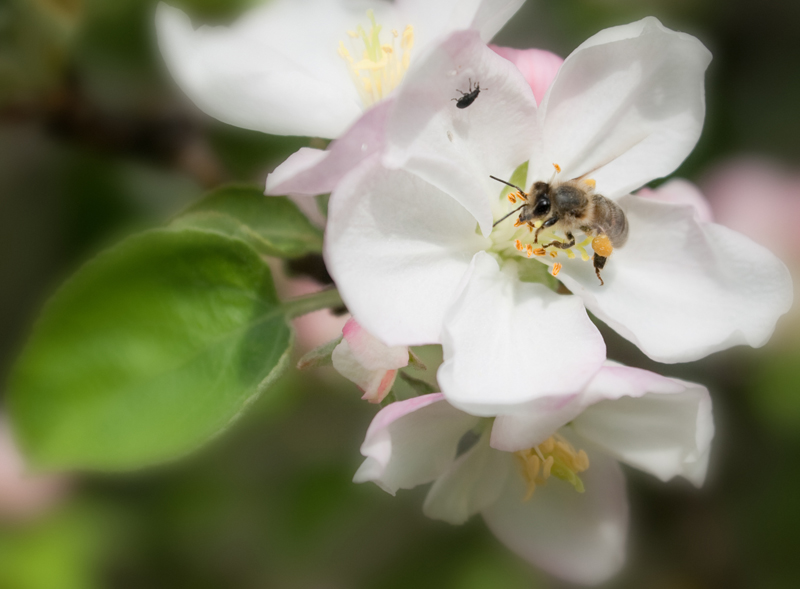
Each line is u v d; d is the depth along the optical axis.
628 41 0.24
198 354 0.23
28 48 0.26
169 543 0.30
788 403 0.29
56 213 0.30
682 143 0.24
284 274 0.26
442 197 0.24
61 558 0.29
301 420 0.30
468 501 0.25
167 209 0.29
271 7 0.25
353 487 0.29
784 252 0.30
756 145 0.34
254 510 0.30
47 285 0.31
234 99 0.24
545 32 0.31
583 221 0.24
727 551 0.30
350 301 0.22
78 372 0.23
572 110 0.24
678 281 0.24
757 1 0.34
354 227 0.23
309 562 0.29
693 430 0.23
